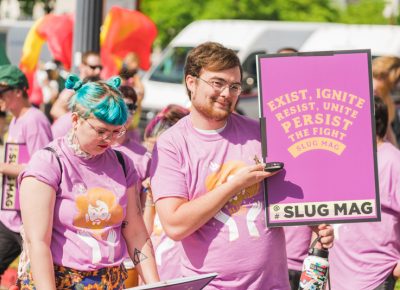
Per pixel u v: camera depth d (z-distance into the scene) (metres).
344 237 5.55
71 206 4.22
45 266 4.12
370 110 4.62
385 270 5.48
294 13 27.94
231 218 4.52
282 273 4.66
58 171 4.21
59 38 12.34
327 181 4.58
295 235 5.95
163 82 19.22
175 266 5.43
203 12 27.47
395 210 5.46
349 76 4.62
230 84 4.44
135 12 12.48
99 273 4.27
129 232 4.49
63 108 8.91
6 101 6.86
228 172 4.54
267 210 4.54
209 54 4.43
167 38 27.95
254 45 19.12
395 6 32.38
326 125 4.61
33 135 6.82
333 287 5.62
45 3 24.14
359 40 18.55
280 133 4.59
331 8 29.39
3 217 6.95
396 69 8.39
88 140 4.17
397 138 9.59
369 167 4.61
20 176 4.25
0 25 19.11
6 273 8.22
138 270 4.50
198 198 4.44
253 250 4.52
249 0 27.48
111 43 12.16
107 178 4.33
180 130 4.61
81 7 10.64
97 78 8.48
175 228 4.47
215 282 4.53
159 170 4.57
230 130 4.62
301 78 4.61
